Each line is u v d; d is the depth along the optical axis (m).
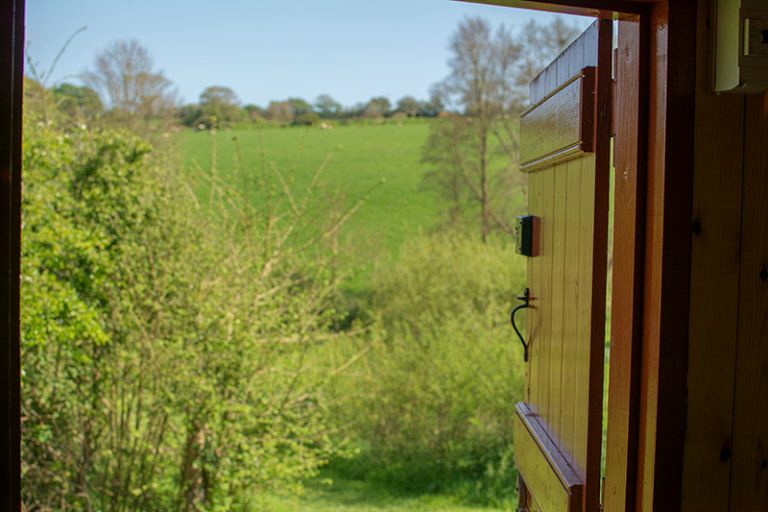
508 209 17.16
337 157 22.14
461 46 17.48
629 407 1.23
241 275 5.62
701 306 1.15
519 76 17.12
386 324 11.99
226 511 5.40
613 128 1.31
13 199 0.96
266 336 5.64
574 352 1.44
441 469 8.14
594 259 1.31
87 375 5.34
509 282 11.58
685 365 1.16
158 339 5.20
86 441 5.32
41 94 5.58
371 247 15.15
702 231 1.15
